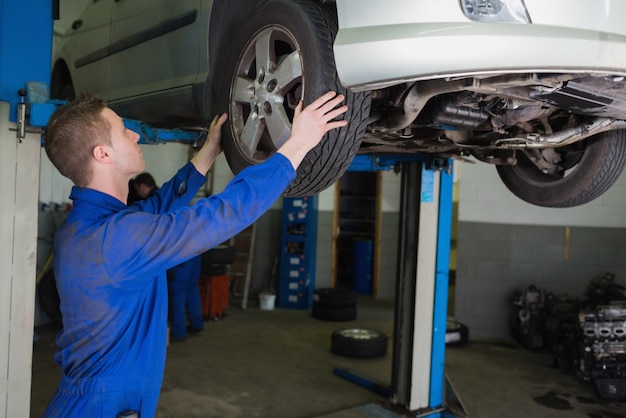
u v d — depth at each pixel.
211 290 6.64
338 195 8.36
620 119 2.13
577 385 4.77
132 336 1.31
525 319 5.89
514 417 4.04
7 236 2.00
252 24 1.92
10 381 2.03
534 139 2.33
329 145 1.67
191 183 1.87
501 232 6.39
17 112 2.00
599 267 6.10
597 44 1.39
